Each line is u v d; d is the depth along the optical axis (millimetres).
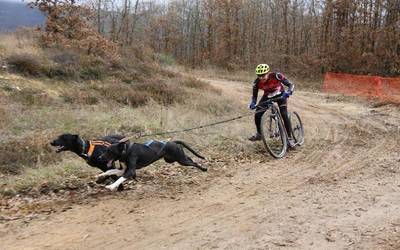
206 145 10766
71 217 6512
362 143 11500
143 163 7559
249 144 10852
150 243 5668
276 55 43781
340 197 7328
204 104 15562
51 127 11461
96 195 7465
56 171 8320
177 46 60750
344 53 35500
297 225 6176
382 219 6348
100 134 11031
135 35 58344
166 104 15328
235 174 8797
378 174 8656
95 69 17828
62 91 15383
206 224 6270
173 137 11086
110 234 5941
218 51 49031
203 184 8156
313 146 11195
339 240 5672
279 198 7348
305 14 45812
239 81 33281
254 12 53344
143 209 6852
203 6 56875
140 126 11859
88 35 20906
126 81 18078
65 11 21156
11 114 11898
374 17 35562
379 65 33656
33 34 20844
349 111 17906
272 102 10336
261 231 5992
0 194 7379
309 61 38281
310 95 24531
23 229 6086
